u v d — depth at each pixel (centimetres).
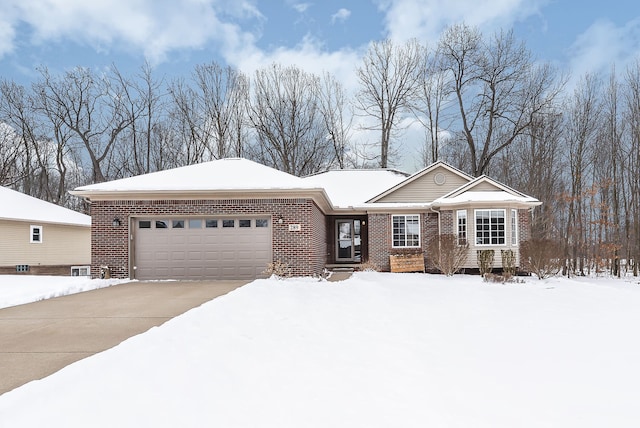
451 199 1828
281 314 789
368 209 1947
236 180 1500
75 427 324
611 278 1967
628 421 376
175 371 448
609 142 2380
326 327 718
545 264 1606
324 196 1526
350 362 529
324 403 399
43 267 2352
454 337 679
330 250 2153
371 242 1967
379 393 429
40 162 3334
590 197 2256
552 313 904
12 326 709
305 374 477
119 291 1150
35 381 403
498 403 411
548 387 456
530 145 2830
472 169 3020
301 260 1429
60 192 3300
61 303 948
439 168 2016
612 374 501
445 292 1205
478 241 1738
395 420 367
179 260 1440
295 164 3416
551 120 2680
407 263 1905
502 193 1820
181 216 1438
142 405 367
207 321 677
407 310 915
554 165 2658
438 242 1748
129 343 527
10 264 2195
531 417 381
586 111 2461
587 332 722
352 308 910
